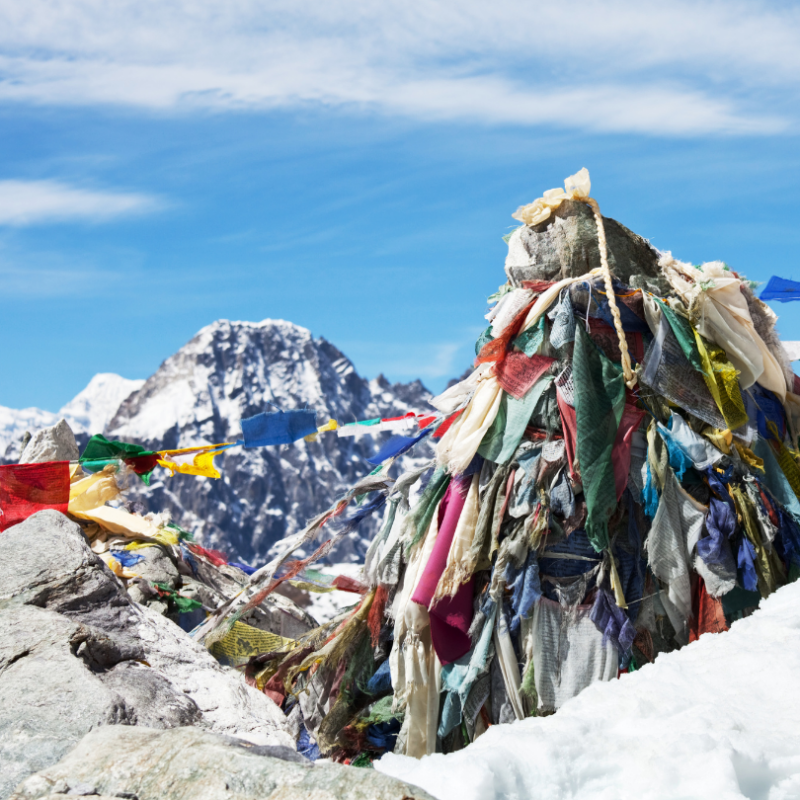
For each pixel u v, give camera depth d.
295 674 7.56
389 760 3.51
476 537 6.23
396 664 6.39
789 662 4.02
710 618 6.08
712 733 3.42
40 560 5.38
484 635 6.06
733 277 6.96
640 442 6.39
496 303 7.08
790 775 3.22
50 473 8.92
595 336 6.53
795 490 6.93
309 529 7.71
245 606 7.66
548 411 6.36
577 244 6.64
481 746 3.54
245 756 3.03
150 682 4.79
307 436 8.66
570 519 6.14
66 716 3.95
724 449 6.42
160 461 9.52
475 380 6.96
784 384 6.95
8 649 4.47
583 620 6.03
